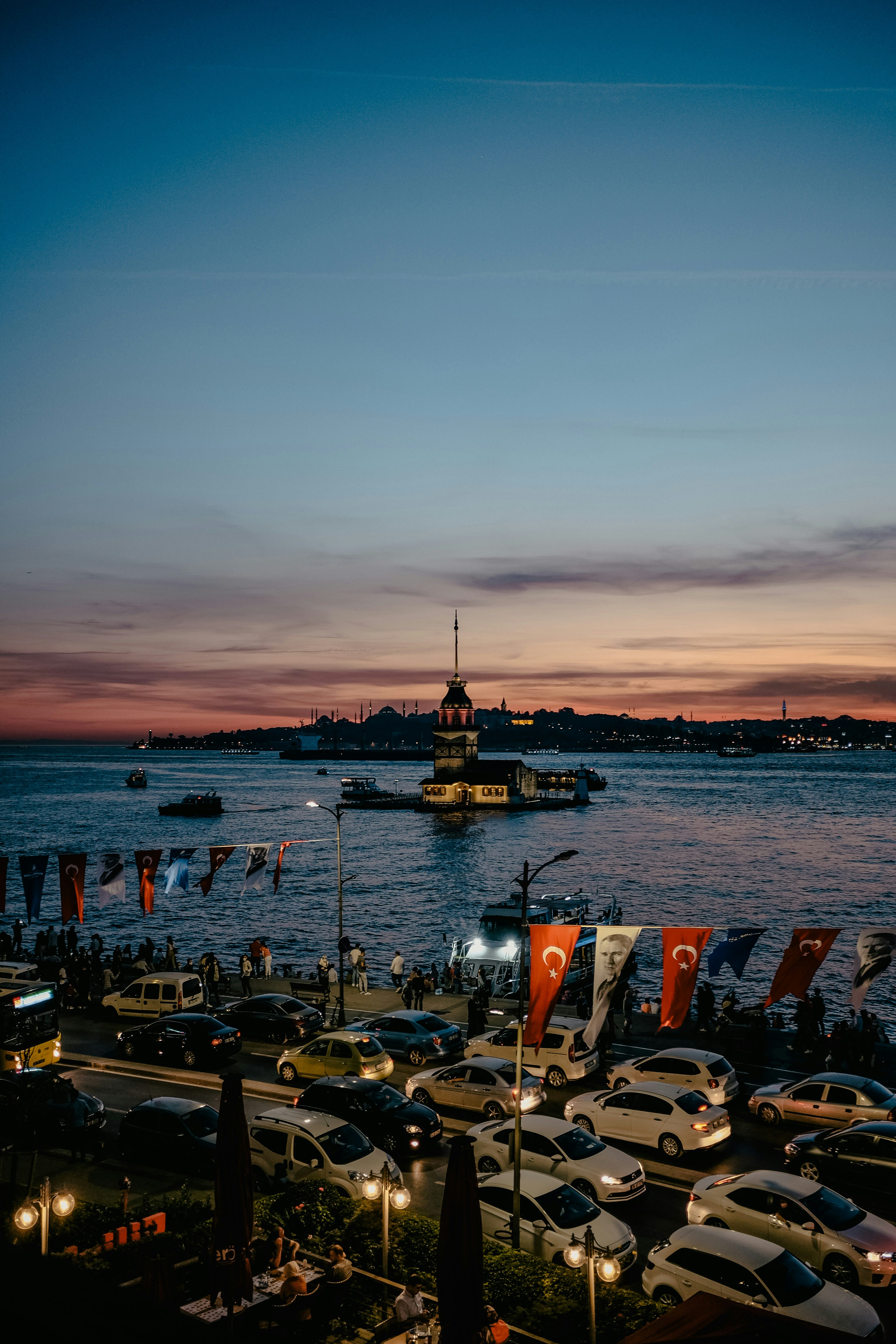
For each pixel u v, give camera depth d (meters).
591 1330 15.20
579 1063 29.91
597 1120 25.34
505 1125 22.83
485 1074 27.12
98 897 26.56
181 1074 31.55
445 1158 24.33
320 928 77.50
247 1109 28.12
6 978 33.44
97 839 139.00
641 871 108.50
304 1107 25.95
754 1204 19.06
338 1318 16.09
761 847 131.25
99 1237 18.39
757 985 60.22
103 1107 25.48
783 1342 11.92
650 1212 21.22
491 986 46.34
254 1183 22.45
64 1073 31.97
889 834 147.00
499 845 137.88
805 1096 25.91
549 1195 19.33
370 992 43.41
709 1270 16.53
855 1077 26.08
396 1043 32.75
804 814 185.00
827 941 16.62
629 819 177.12
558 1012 41.00
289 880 105.25
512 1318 16.03
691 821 171.75
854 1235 17.92
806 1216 18.42
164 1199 20.16
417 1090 28.11
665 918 81.62
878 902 88.56
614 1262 15.34
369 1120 24.92
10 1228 18.83
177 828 156.88
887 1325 16.64
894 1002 55.31
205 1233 18.56
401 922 80.50
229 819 185.25
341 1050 29.50
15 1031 30.95
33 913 25.58
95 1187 22.61
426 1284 17.03
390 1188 18.00
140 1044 33.22
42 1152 25.00
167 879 27.95
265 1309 16.12
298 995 41.94
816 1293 15.85
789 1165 23.08
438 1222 19.47
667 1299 16.91
